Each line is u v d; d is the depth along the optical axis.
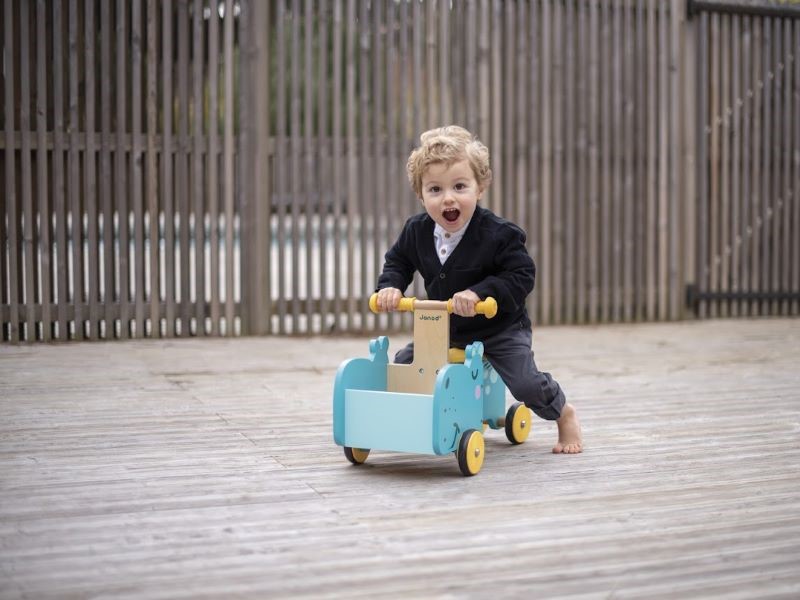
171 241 5.98
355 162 6.32
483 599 1.80
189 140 5.98
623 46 7.01
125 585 1.87
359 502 2.47
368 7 6.29
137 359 5.12
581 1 6.83
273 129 7.32
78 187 5.78
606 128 6.94
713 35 7.22
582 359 5.32
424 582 1.89
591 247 6.96
